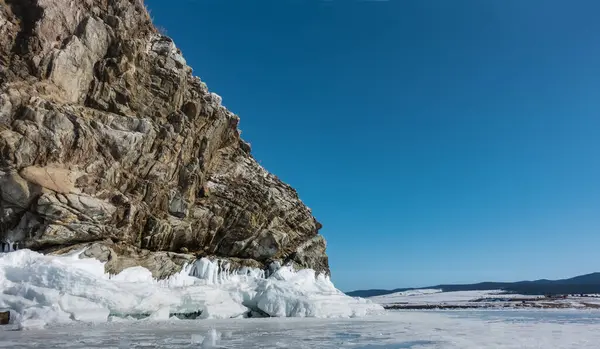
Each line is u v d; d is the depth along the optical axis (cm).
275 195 4241
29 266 2267
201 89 3731
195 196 3512
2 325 1919
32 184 2436
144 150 3061
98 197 2703
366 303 4062
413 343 1762
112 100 3045
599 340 1927
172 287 2953
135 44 3238
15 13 2786
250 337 1884
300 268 4162
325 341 1780
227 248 3709
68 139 2633
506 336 2078
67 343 1491
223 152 4003
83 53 2927
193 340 1648
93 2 3159
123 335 1756
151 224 3042
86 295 2255
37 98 2592
